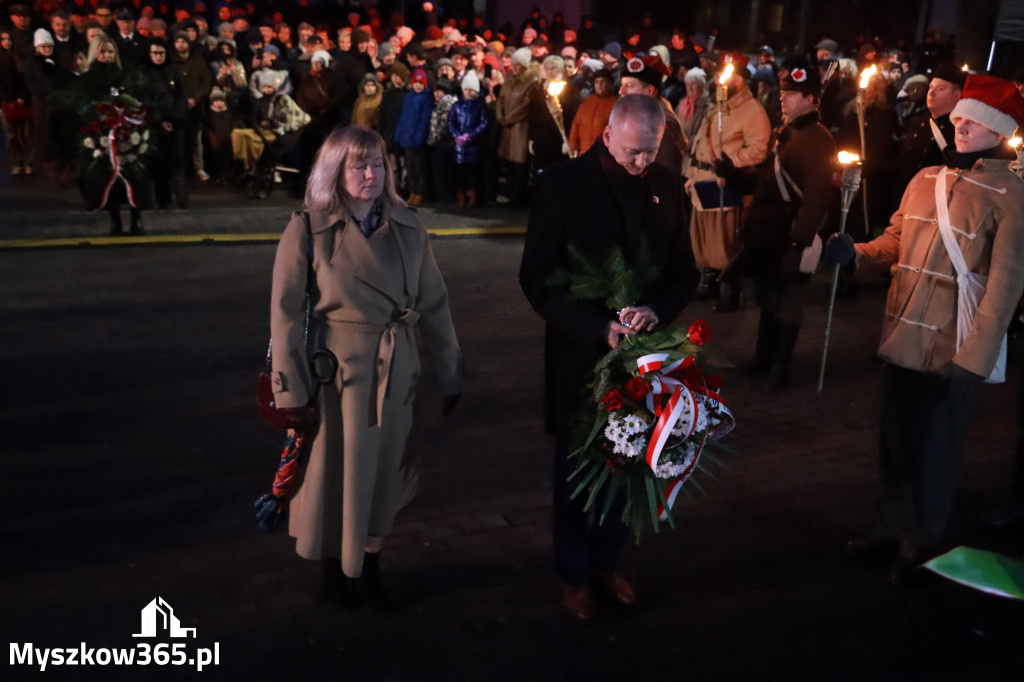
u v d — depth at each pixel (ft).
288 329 9.66
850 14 63.00
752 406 17.99
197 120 39.75
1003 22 23.48
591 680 9.87
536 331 22.29
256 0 57.21
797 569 12.26
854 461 15.66
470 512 13.53
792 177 18.07
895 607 11.43
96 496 13.51
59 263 26.76
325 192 9.71
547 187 10.34
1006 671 10.27
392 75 37.88
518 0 68.74
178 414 16.53
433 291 10.53
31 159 39.01
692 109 26.45
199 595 11.20
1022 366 13.11
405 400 10.18
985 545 13.07
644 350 9.48
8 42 37.60
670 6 67.21
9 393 17.21
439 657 10.19
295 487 10.43
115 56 29.78
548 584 11.73
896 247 11.84
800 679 10.00
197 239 30.07
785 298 18.42
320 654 10.17
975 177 10.70
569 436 10.41
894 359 11.21
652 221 10.32
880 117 27.91
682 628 10.88
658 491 9.73
